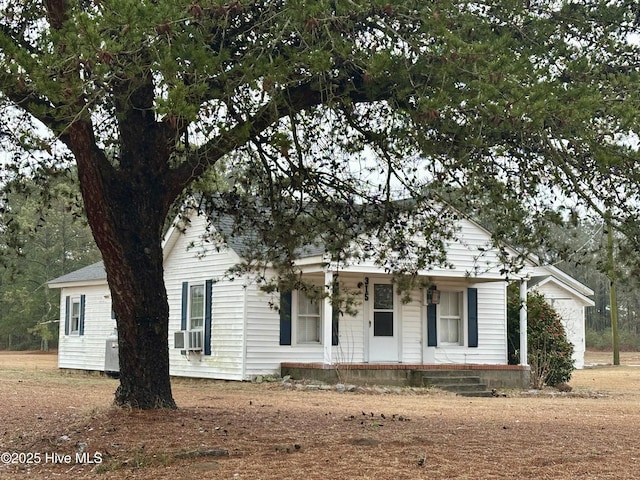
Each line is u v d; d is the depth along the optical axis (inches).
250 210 492.4
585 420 490.0
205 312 888.9
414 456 329.4
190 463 313.4
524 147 348.2
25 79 301.9
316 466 307.0
